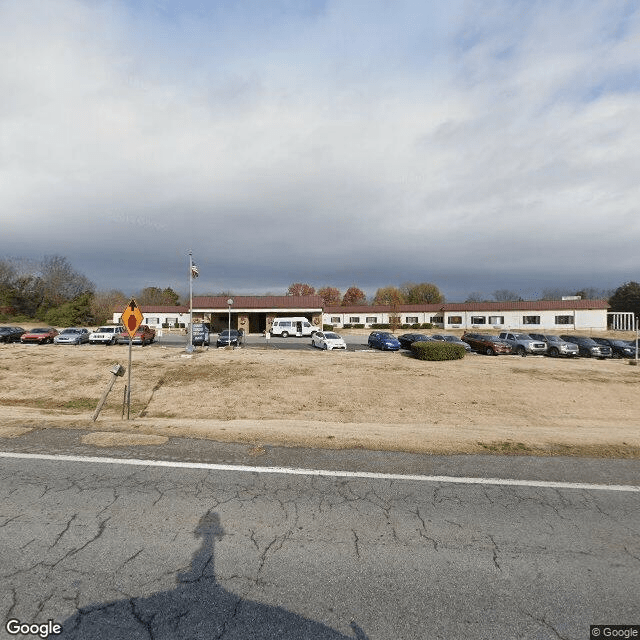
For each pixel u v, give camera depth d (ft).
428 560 10.37
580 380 51.47
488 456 18.39
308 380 48.21
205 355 67.72
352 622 8.24
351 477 15.62
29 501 13.10
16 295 191.11
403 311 193.16
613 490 14.84
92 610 8.43
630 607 8.85
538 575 9.86
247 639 7.75
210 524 11.93
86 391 42.65
